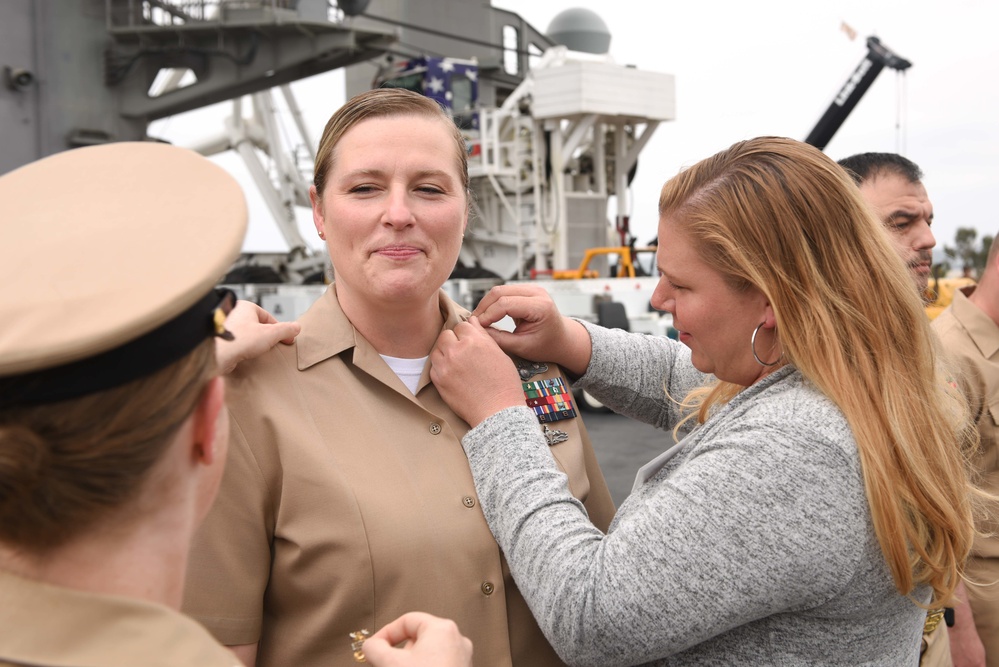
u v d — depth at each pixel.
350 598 1.34
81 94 12.35
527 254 13.52
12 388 0.62
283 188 15.91
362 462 1.41
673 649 1.20
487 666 1.41
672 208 1.34
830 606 1.17
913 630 1.28
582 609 1.21
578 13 18.59
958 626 2.03
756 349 1.32
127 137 13.41
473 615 1.40
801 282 1.22
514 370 1.53
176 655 0.66
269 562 1.38
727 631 1.23
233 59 13.45
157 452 0.67
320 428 1.42
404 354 1.59
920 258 2.29
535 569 1.28
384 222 1.43
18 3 11.38
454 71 14.13
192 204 0.71
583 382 1.91
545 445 1.44
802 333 1.21
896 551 1.13
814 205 1.22
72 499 0.63
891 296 1.22
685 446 1.35
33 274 0.64
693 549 1.15
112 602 0.66
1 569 0.66
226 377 1.39
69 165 0.75
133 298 0.64
